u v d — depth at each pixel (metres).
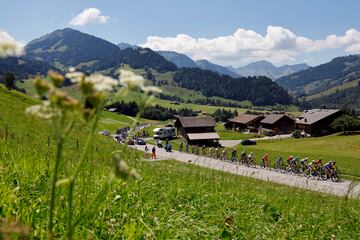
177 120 148.12
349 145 106.50
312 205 10.45
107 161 6.86
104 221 4.79
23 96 87.12
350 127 140.00
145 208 5.88
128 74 2.00
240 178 13.50
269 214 8.37
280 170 57.94
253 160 65.19
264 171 54.34
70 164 6.25
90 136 2.07
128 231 4.54
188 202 7.27
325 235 7.54
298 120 166.50
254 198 9.58
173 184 8.59
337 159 76.50
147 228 4.82
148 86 2.12
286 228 7.30
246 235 6.13
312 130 153.25
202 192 8.39
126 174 1.83
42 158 6.88
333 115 153.38
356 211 9.70
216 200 8.09
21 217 4.00
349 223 8.69
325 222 8.51
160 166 11.86
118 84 1.91
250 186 11.84
